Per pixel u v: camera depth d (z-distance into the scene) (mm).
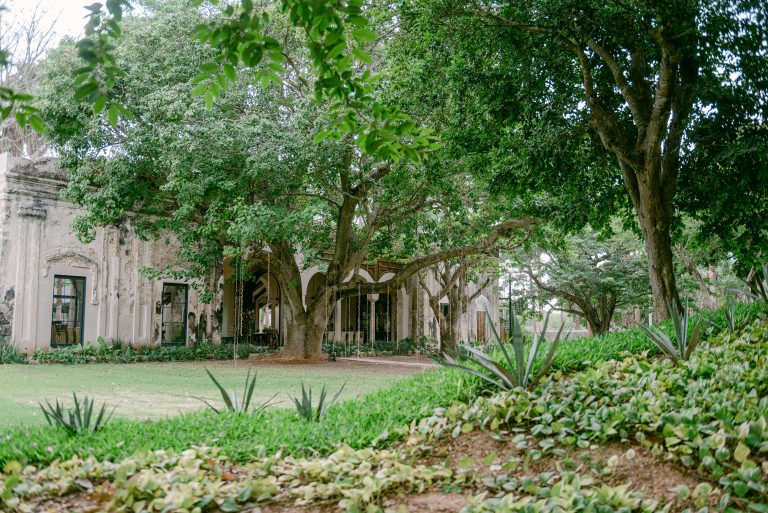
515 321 6012
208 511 3914
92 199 16391
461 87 11812
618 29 10734
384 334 30625
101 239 19734
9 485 4086
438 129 13633
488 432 5047
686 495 3682
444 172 15906
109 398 9938
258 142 15602
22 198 18031
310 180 17297
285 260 20047
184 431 5797
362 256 20188
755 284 12477
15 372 14352
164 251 21297
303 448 5223
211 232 16766
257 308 29266
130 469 4359
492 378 6320
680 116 11328
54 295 18781
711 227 12844
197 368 16672
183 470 4430
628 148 11094
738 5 9711
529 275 28297
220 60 4324
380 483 4098
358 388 11773
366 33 4246
